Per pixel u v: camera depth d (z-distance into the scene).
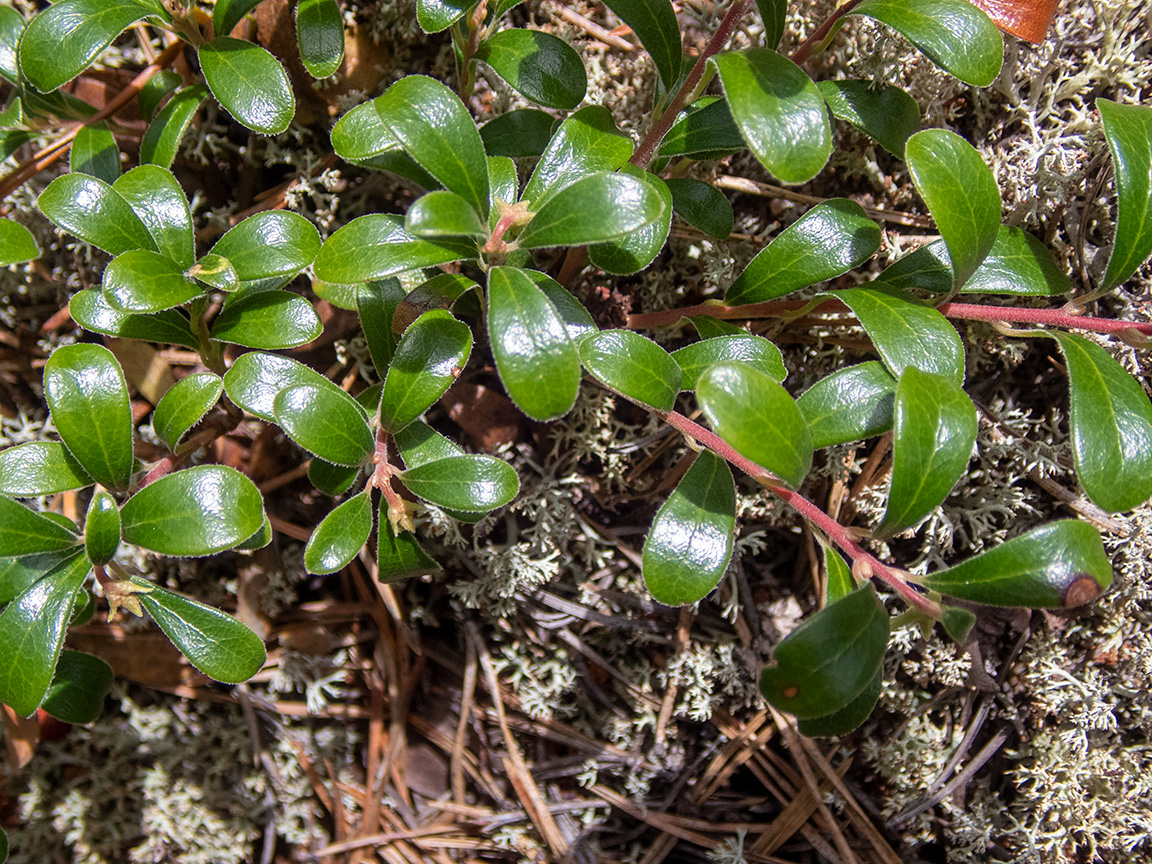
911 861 0.24
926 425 0.18
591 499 0.24
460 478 0.19
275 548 0.25
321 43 0.20
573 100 0.20
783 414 0.18
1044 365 0.24
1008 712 0.24
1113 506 0.18
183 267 0.19
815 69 0.23
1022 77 0.23
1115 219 0.23
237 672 0.19
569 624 0.25
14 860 0.26
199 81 0.24
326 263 0.19
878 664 0.18
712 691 0.25
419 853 0.26
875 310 0.19
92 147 0.21
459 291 0.20
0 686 0.18
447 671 0.26
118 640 0.25
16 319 0.25
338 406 0.19
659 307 0.24
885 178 0.23
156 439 0.24
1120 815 0.23
